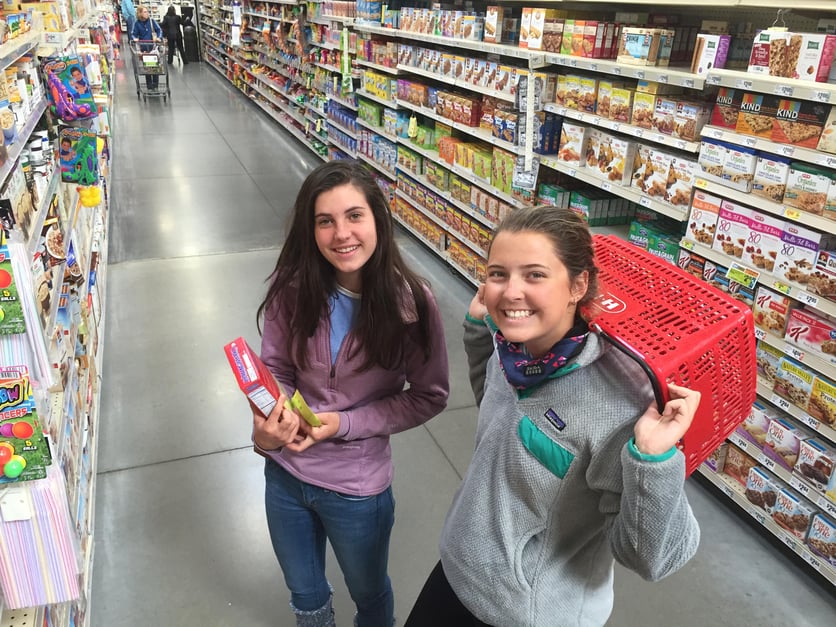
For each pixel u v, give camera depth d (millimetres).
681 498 1019
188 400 3490
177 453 3084
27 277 1213
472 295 4855
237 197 7121
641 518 1001
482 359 1518
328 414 1557
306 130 9305
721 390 1145
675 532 1034
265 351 1640
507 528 1218
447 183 5098
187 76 16297
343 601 2338
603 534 1236
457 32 4582
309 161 8805
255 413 1393
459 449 3217
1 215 1465
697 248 2717
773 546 2664
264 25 11211
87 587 2217
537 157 3686
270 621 2264
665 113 2824
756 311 2564
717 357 1120
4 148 1672
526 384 1150
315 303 1508
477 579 1263
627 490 1003
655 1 2777
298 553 1769
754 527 2752
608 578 1312
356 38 6605
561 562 1235
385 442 1700
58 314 2131
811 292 2291
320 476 1619
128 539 2578
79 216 3199
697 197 2691
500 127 4105
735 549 2639
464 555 1275
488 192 4445
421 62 5184
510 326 1093
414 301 1543
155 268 5168
